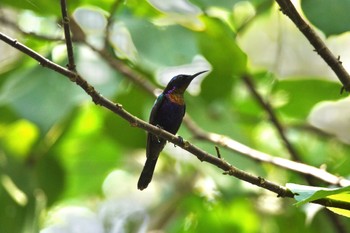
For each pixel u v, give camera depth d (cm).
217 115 1164
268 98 1164
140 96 1164
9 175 1127
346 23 732
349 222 1120
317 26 735
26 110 970
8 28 1152
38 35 1036
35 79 1002
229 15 1159
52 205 1182
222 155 1005
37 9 966
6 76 1086
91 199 1561
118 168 1434
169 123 938
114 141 1238
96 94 631
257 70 1255
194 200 1286
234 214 1246
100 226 1541
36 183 1155
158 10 1008
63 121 1128
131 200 1565
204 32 1025
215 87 1124
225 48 1040
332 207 622
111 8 1018
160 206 1451
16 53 1206
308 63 1454
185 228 1287
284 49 1447
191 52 1010
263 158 912
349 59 1434
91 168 1379
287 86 1152
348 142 1250
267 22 1423
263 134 1318
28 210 1134
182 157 1132
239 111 1302
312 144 1273
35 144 1141
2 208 1125
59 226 1540
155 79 1169
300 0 750
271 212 1219
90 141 1335
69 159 1361
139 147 1213
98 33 1112
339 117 1429
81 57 1034
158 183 1538
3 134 1155
